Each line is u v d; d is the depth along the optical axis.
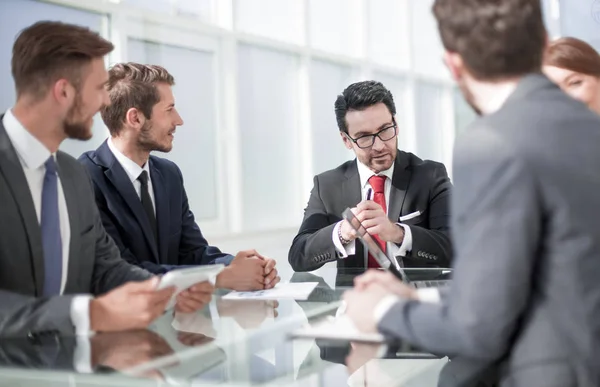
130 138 2.31
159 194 2.37
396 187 2.44
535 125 0.87
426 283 1.71
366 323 1.02
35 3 3.47
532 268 0.86
